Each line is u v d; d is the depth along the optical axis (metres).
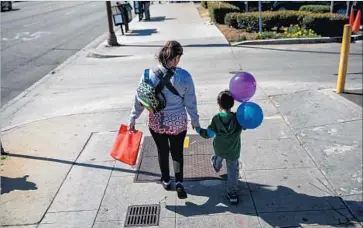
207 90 8.50
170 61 3.77
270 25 15.57
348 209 4.12
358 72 9.65
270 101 7.48
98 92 8.98
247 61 11.45
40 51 14.31
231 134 4.00
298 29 14.80
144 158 5.38
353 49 12.62
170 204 4.33
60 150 5.77
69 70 11.39
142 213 4.19
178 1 34.69
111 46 14.59
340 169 4.91
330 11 17.33
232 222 3.99
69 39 16.83
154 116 4.00
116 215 4.19
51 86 9.77
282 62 11.17
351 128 6.07
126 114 7.22
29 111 7.93
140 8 21.58
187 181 4.73
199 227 3.94
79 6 35.09
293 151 5.40
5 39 17.06
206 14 23.19
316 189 4.50
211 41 14.59
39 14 28.22
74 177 4.98
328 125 6.21
